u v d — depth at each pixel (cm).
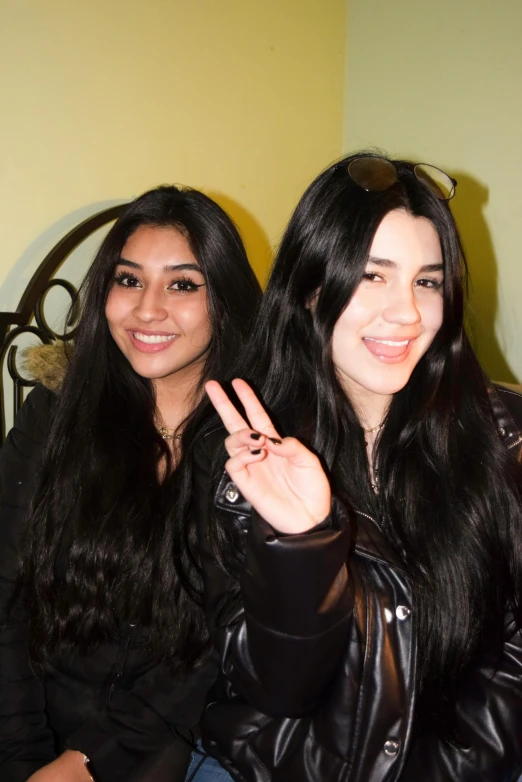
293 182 233
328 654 77
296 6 221
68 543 113
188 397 122
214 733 91
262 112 217
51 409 125
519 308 200
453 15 207
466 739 87
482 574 94
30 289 158
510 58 194
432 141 219
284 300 96
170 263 111
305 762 84
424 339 92
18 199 163
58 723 112
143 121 185
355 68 240
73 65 168
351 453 98
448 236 89
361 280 86
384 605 86
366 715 83
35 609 112
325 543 71
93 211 178
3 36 155
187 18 191
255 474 75
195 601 105
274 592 72
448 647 90
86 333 119
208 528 94
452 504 95
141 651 109
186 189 118
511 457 101
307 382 99
